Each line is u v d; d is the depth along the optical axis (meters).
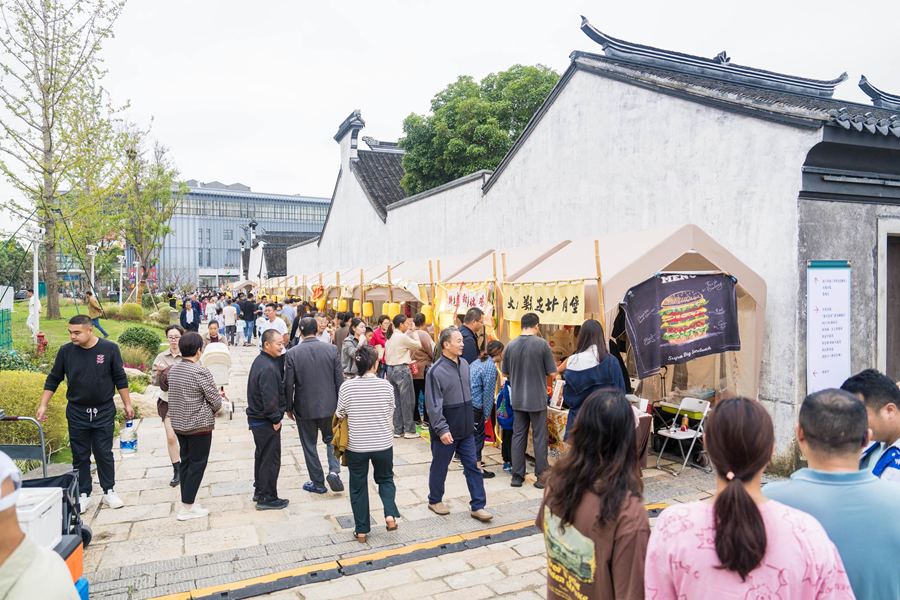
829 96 11.26
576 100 9.20
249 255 50.00
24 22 15.36
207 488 6.26
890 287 7.12
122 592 3.98
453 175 18.45
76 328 5.20
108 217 23.56
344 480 6.63
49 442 6.66
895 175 6.68
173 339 6.43
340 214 23.20
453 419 5.28
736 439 1.66
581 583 2.06
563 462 2.19
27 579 1.59
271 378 5.52
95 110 17.14
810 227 6.14
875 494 1.82
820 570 1.55
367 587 4.07
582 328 5.70
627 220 8.23
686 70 9.51
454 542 4.80
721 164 6.85
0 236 14.34
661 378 7.83
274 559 4.50
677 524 1.69
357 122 21.83
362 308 13.54
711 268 7.08
